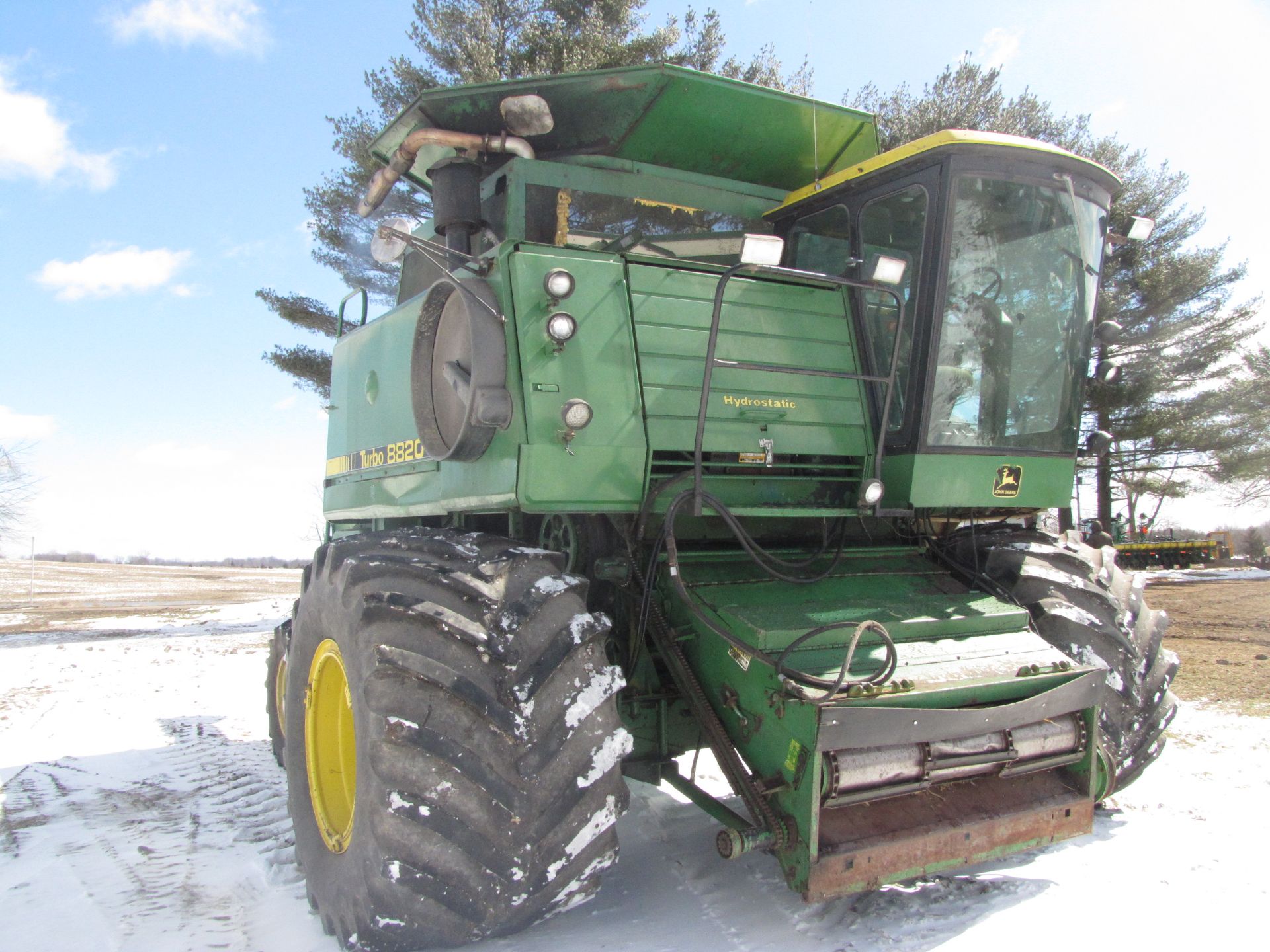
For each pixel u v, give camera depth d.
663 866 3.39
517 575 2.71
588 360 3.06
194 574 41.66
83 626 14.75
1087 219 3.79
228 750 5.72
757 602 3.13
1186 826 3.75
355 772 2.91
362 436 4.54
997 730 2.77
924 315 3.51
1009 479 3.71
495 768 2.39
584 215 4.29
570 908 2.58
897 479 3.58
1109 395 16.70
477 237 4.21
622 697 3.42
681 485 3.15
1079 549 4.04
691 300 3.37
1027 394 3.77
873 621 2.72
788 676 2.68
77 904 3.24
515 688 2.44
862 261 3.79
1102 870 3.29
